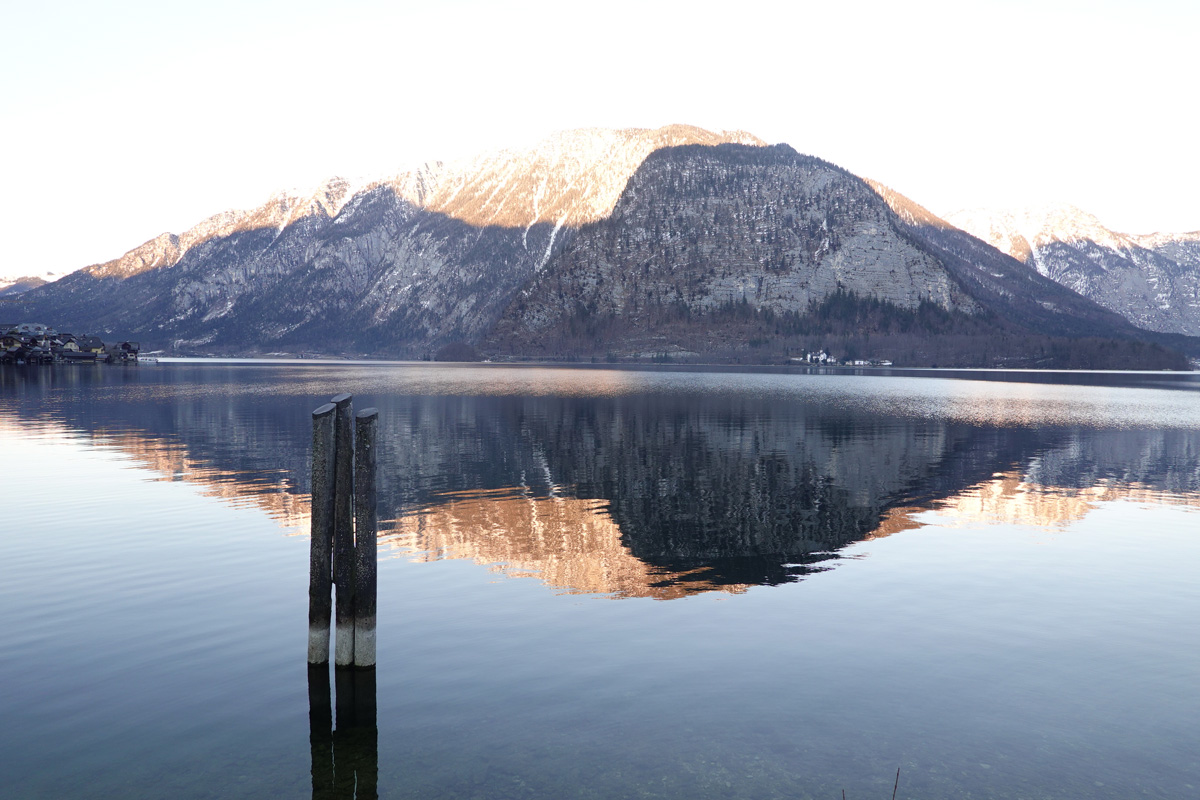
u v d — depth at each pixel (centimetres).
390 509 3177
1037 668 1586
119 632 1750
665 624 1825
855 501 3428
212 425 6259
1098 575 2273
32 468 4050
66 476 3822
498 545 2589
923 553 2534
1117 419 7800
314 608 1559
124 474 3888
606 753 1255
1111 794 1148
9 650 1644
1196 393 13488
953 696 1455
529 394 11094
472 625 1809
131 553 2409
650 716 1373
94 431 5784
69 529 2719
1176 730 1335
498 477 3988
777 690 1474
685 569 2317
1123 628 1822
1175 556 2502
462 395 10800
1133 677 1545
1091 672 1567
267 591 2039
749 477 4050
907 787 1161
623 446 5247
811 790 1152
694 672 1552
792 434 6062
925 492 3666
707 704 1417
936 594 2080
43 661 1590
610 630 1783
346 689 1475
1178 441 5872
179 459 4406
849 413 8112
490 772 1199
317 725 1344
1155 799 1136
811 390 12912
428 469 4234
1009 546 2630
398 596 2028
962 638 1748
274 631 1762
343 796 1136
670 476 4062
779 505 3319
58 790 1155
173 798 1138
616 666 1579
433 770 1209
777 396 11056
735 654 1645
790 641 1723
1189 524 3000
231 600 1970
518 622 1831
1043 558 2467
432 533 2755
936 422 7212
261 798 1138
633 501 3375
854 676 1539
